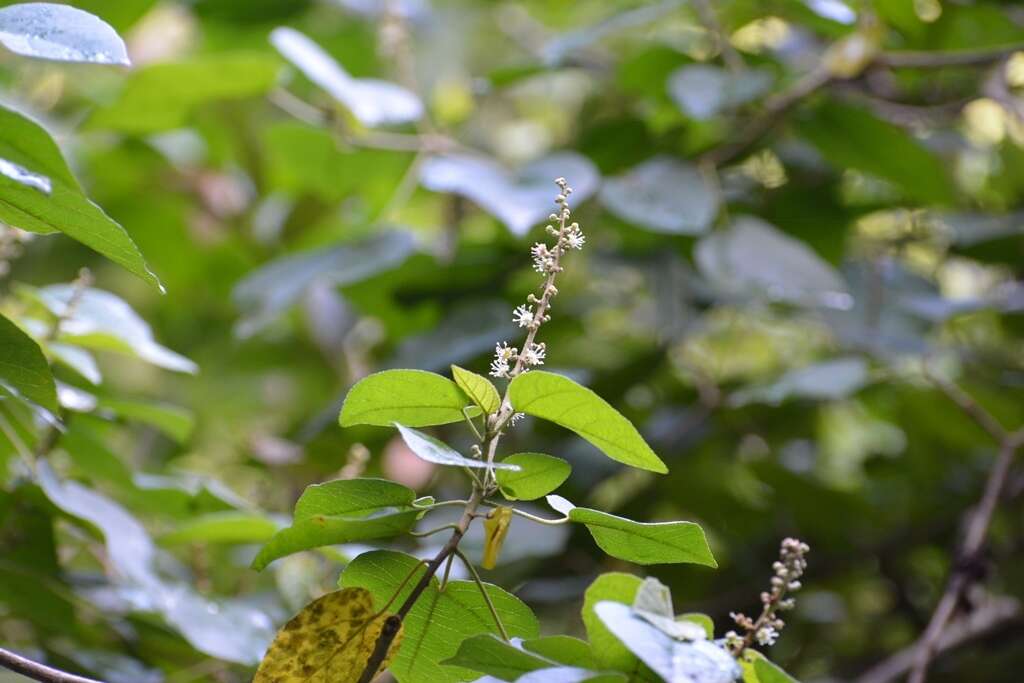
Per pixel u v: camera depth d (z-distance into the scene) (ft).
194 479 5.81
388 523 4.83
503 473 4.81
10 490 5.40
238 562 6.64
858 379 6.97
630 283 8.76
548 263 4.85
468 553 5.88
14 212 4.81
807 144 8.09
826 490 8.10
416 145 7.79
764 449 8.20
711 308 8.17
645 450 4.75
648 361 7.67
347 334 8.83
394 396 4.80
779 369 8.92
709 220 6.94
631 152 8.33
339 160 8.23
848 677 8.14
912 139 7.63
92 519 5.39
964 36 7.04
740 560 8.11
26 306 5.50
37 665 4.75
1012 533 8.49
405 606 4.81
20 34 4.73
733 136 8.11
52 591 5.49
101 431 5.73
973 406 6.90
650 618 4.66
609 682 4.67
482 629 4.88
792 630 8.23
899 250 8.80
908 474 8.73
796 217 8.36
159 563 5.78
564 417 4.78
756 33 8.39
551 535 6.00
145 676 5.61
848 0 6.89
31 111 8.57
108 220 4.73
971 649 7.90
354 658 4.83
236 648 5.45
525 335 7.47
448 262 7.73
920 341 7.48
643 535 4.80
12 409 5.34
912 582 8.73
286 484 7.37
